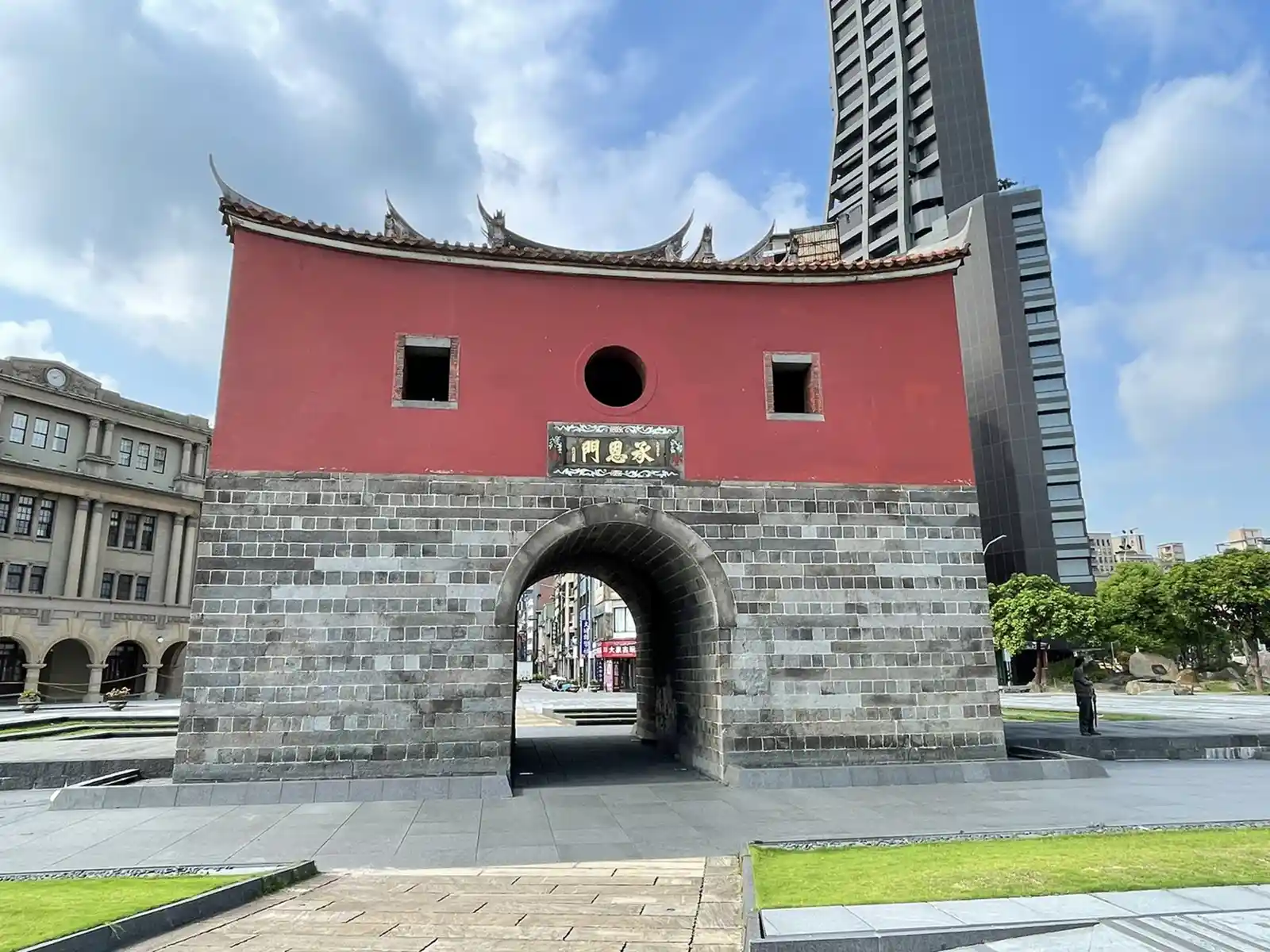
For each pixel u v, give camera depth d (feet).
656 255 60.44
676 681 58.49
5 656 154.61
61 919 20.88
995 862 25.93
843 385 52.49
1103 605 171.73
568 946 20.61
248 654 43.27
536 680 309.83
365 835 34.71
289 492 45.32
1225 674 173.17
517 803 41.29
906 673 48.52
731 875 28.25
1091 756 55.31
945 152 249.34
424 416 47.73
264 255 47.88
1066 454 207.10
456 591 45.65
